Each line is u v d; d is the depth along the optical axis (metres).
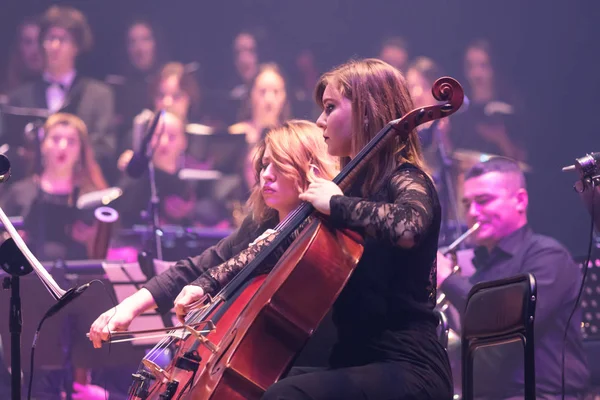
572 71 35.72
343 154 8.49
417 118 7.98
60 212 24.33
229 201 29.33
